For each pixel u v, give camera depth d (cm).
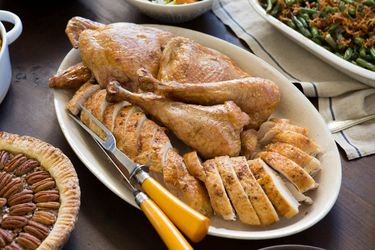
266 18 105
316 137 88
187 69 89
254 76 97
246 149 86
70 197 73
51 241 69
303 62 105
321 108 99
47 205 72
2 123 91
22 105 94
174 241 72
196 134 83
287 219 80
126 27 93
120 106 87
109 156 84
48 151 76
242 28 111
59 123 86
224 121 83
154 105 85
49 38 107
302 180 80
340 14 103
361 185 86
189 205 79
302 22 105
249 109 88
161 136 83
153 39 93
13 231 70
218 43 99
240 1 116
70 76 91
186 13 104
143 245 78
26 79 99
